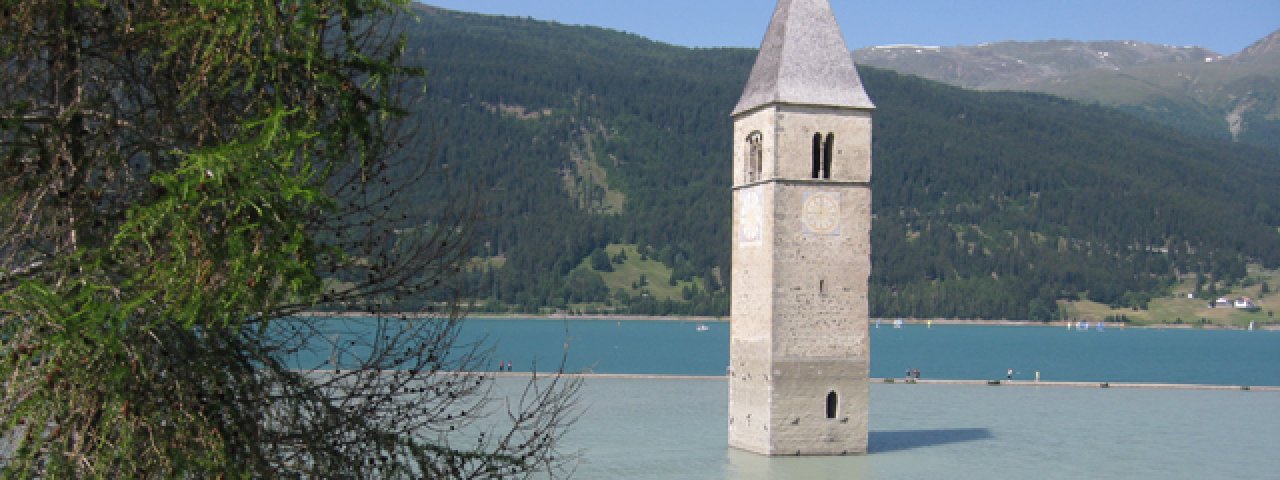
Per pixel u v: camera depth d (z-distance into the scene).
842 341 77.12
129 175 17.75
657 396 118.56
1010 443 90.19
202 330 17.09
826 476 71.25
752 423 78.75
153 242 16.38
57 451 15.88
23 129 16.83
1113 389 143.38
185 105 17.36
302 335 18.70
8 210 16.53
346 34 17.38
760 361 77.50
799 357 76.44
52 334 15.52
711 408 107.81
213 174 15.77
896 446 85.94
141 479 16.14
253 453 17.22
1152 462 83.44
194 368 16.80
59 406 15.80
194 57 16.61
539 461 21.12
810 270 76.44
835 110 76.81
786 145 75.94
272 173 16.08
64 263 16.42
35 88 17.23
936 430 97.19
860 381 77.50
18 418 15.59
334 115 17.55
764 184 76.88
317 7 16.92
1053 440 92.94
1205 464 83.19
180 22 16.42
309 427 18.16
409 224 19.38
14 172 16.66
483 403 22.77
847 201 77.00
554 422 21.92
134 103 17.73
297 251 16.55
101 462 15.79
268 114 16.78
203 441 16.55
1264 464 83.62
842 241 76.94
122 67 17.39
